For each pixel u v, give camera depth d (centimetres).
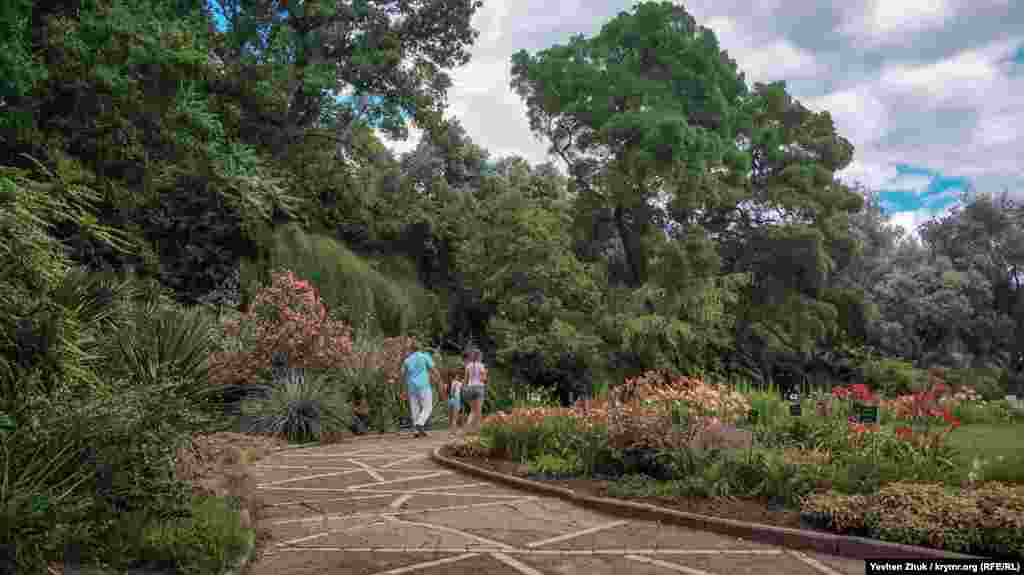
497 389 2034
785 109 3269
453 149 3186
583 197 2917
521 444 881
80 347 540
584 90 2705
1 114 1266
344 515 603
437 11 2769
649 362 2384
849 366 3169
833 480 611
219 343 1300
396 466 884
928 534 470
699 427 761
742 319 3014
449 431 1368
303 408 1224
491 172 3525
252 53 2184
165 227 1970
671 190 2605
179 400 480
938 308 3491
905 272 3847
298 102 2531
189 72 1418
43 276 442
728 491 621
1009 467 626
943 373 3059
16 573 331
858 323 3309
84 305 566
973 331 3697
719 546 502
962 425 1305
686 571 441
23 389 402
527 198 2655
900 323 3522
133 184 1736
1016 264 4075
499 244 2455
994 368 3744
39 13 1306
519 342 2212
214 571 401
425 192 3131
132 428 420
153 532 412
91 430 404
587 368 2308
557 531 545
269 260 2155
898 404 1211
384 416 1409
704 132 2514
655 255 2623
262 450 1009
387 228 2689
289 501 663
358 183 2795
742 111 2988
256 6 2291
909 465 663
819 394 1189
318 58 2530
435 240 2748
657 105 2581
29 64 1154
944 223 4344
